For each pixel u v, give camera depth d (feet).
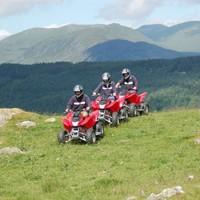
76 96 117.39
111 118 131.23
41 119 150.41
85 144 112.78
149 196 59.11
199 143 99.14
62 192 71.92
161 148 99.30
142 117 143.02
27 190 75.20
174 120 134.21
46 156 101.91
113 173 81.25
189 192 58.08
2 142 123.13
